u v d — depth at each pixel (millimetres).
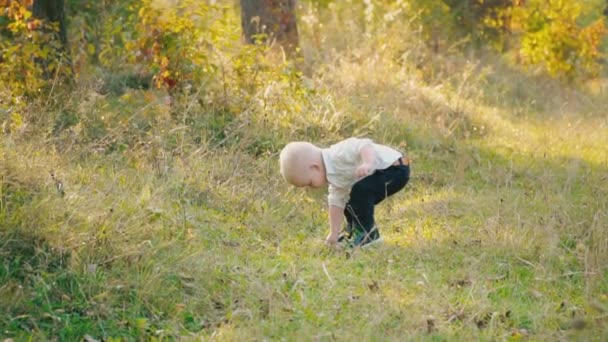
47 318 5730
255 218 8023
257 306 6059
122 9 12789
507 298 6379
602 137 13305
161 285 6152
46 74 10266
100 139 9117
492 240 7449
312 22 16594
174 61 10758
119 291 6023
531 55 19172
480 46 19453
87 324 5695
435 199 9156
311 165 7445
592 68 19250
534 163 11328
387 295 6285
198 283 6270
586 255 6719
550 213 8375
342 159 7371
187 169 8578
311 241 7633
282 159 7504
